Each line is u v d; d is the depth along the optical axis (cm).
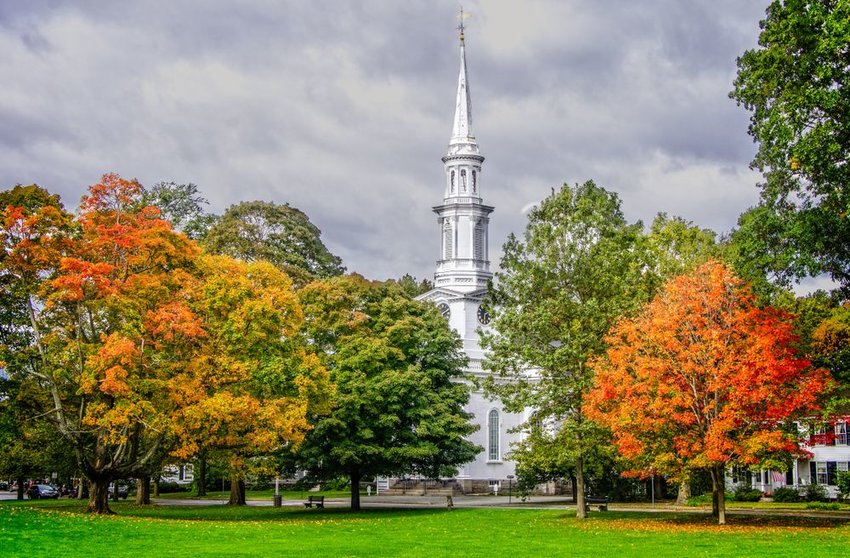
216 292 4325
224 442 4450
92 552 2638
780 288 4362
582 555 2780
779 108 3788
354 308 5672
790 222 4066
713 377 3847
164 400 4191
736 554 2775
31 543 2789
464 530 3775
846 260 4038
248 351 4416
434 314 6000
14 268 4194
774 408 3781
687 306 3919
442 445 5566
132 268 4406
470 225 9444
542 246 4788
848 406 4747
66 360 4169
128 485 8475
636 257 5122
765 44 4072
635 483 7206
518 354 4719
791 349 4003
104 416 4025
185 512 5191
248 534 3391
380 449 5238
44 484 8844
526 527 3959
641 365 3897
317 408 4791
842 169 3644
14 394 4444
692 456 3978
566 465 4819
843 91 3550
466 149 9525
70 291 3972
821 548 2934
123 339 3947
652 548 2980
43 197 4303
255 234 7212
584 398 4319
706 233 6594
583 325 4622
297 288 6794
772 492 7025
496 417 8881
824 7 3712
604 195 4950
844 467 6462
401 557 2686
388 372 5312
